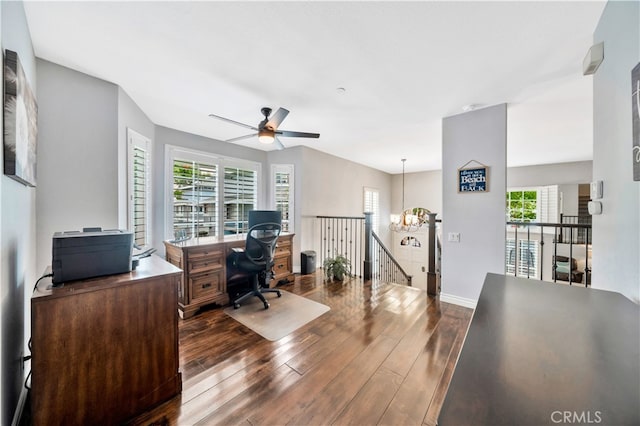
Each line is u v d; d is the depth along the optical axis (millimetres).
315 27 1656
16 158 1225
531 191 6320
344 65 2090
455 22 1598
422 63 2049
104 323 1355
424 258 7473
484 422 504
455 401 562
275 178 4902
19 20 1405
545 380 631
